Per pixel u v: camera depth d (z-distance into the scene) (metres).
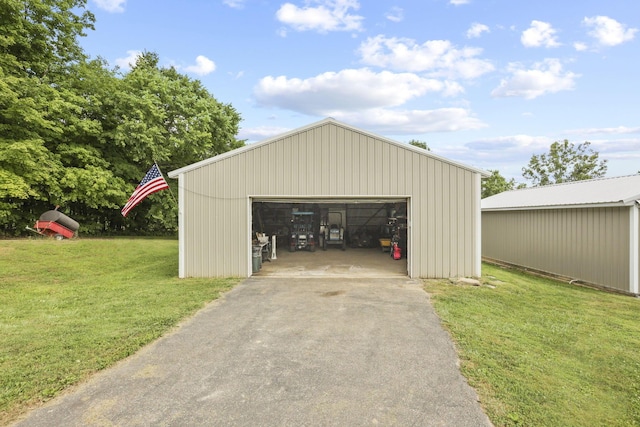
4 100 13.98
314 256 14.08
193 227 9.61
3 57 14.09
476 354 4.40
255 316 6.05
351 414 3.07
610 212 9.77
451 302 7.04
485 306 6.85
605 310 7.16
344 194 9.56
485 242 16.66
